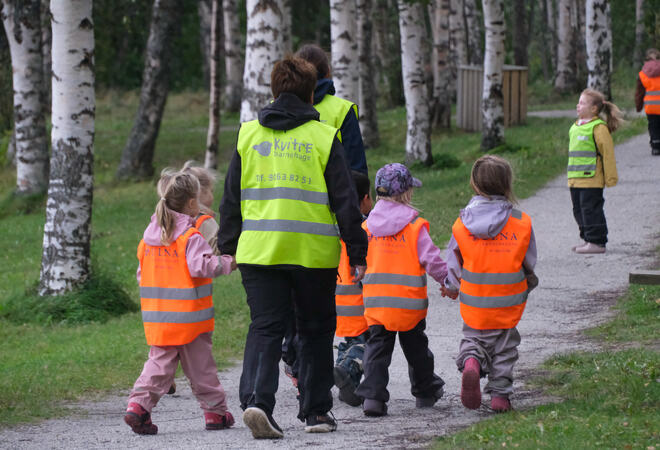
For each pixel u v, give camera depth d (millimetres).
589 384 10359
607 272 18719
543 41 88688
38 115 39156
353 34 32812
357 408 10852
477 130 51531
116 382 13406
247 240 8484
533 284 9859
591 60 39188
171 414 11109
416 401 10688
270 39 24125
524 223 9586
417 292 10094
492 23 39531
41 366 14805
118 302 21125
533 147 38312
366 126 48781
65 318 20234
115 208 37344
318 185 8406
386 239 10156
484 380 12102
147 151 44406
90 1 20672
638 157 32844
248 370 8523
